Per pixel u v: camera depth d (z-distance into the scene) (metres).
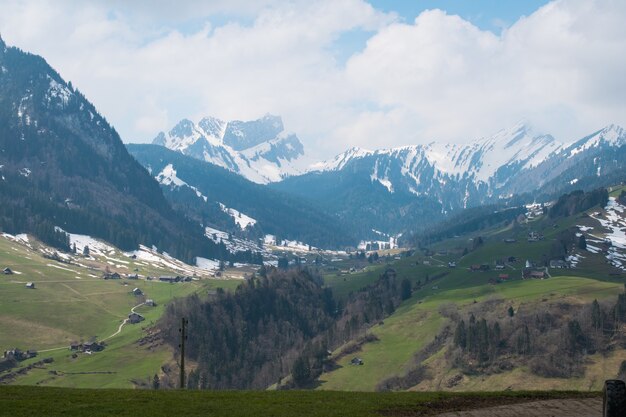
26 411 63.59
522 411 67.75
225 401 70.94
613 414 50.31
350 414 65.56
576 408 69.12
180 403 69.50
